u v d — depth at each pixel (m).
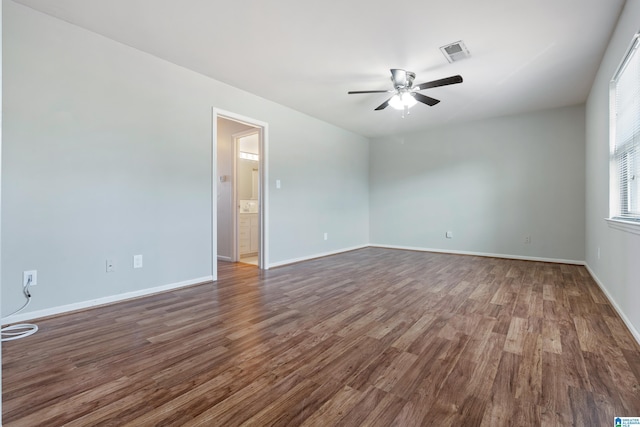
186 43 2.89
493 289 3.33
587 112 4.30
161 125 3.18
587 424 1.33
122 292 2.91
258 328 2.30
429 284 3.54
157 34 2.74
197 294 3.15
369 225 6.78
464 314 2.58
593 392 1.54
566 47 2.92
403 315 2.57
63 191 2.55
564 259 4.75
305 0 2.30
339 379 1.66
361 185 6.52
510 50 2.98
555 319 2.47
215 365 1.79
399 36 2.75
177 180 3.32
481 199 5.43
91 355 1.90
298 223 4.93
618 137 2.81
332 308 2.74
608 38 2.77
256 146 6.57
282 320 2.46
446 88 3.91
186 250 3.41
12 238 2.32
